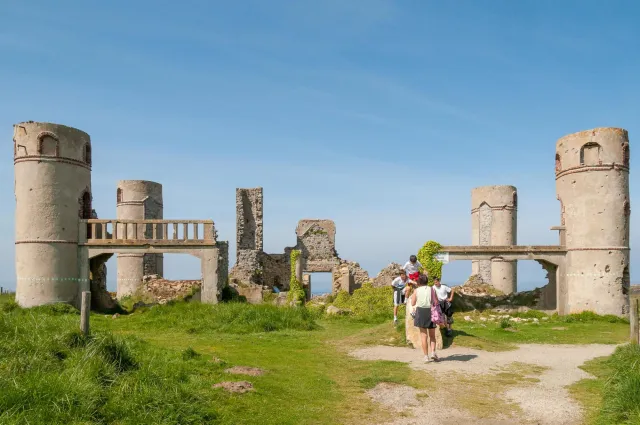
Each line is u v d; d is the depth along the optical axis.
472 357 12.42
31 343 8.83
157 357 10.32
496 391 9.48
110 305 27.44
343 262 39.19
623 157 24.20
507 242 35.62
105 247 24.89
